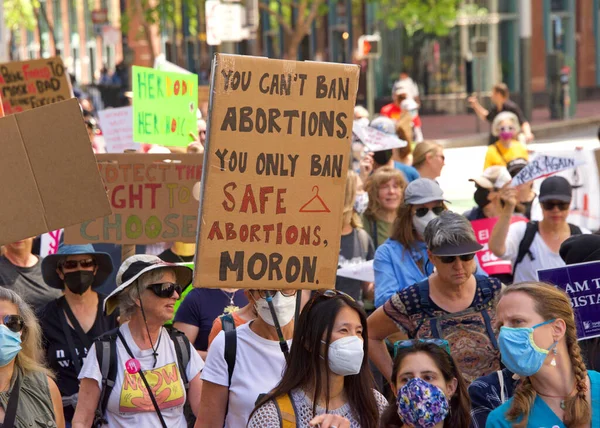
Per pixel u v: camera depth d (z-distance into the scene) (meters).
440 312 15.09
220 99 11.95
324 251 12.39
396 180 22.30
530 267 19.44
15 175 12.62
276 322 12.73
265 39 131.38
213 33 49.50
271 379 13.12
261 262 12.20
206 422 13.30
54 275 17.02
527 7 86.06
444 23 90.69
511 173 25.67
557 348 11.33
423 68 110.50
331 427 11.34
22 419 12.56
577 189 23.91
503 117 31.88
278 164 12.20
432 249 14.78
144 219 18.56
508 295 11.48
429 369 11.66
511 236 19.70
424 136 84.44
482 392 12.44
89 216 12.73
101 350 14.62
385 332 15.60
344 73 12.30
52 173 12.66
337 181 12.38
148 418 14.63
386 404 12.38
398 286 17.50
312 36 124.19
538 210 23.05
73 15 175.88
